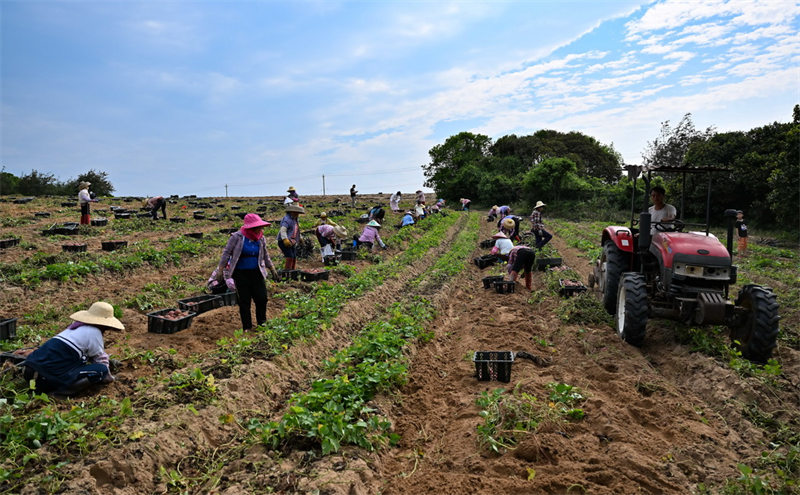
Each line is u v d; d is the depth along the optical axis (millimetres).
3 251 12844
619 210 35844
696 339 7000
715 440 4797
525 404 5266
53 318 8133
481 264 15625
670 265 6945
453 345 8242
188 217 24609
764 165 22141
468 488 4172
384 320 9297
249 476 4230
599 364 6805
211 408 5113
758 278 12664
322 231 13828
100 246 14719
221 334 7738
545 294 10805
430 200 54875
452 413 5625
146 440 4359
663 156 33031
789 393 5664
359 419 5062
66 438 4270
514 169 46188
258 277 7805
